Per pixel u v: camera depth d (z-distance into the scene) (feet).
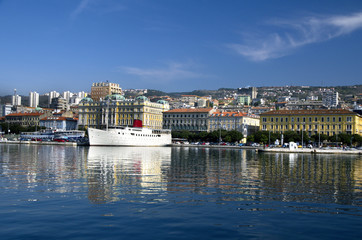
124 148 531.50
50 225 95.45
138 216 104.27
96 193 134.82
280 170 224.12
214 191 142.10
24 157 305.73
